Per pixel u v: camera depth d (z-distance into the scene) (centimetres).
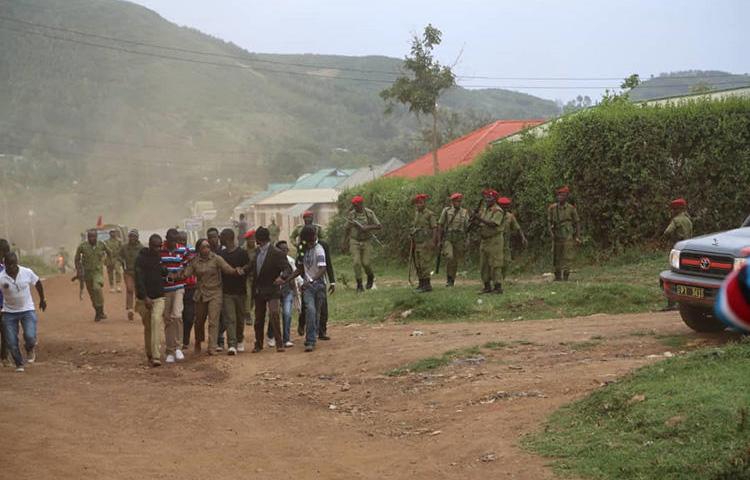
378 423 874
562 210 1809
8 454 763
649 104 2362
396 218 2939
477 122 8194
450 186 2623
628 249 2055
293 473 709
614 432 692
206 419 912
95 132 18250
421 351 1174
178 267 1362
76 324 1911
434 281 2186
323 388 1061
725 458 584
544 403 827
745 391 684
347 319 1641
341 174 7700
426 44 4050
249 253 1505
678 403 688
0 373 1272
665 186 2062
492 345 1147
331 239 3747
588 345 1087
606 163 2056
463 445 745
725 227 2098
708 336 1069
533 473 645
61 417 923
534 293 1573
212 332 1369
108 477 692
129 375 1228
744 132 2094
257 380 1152
